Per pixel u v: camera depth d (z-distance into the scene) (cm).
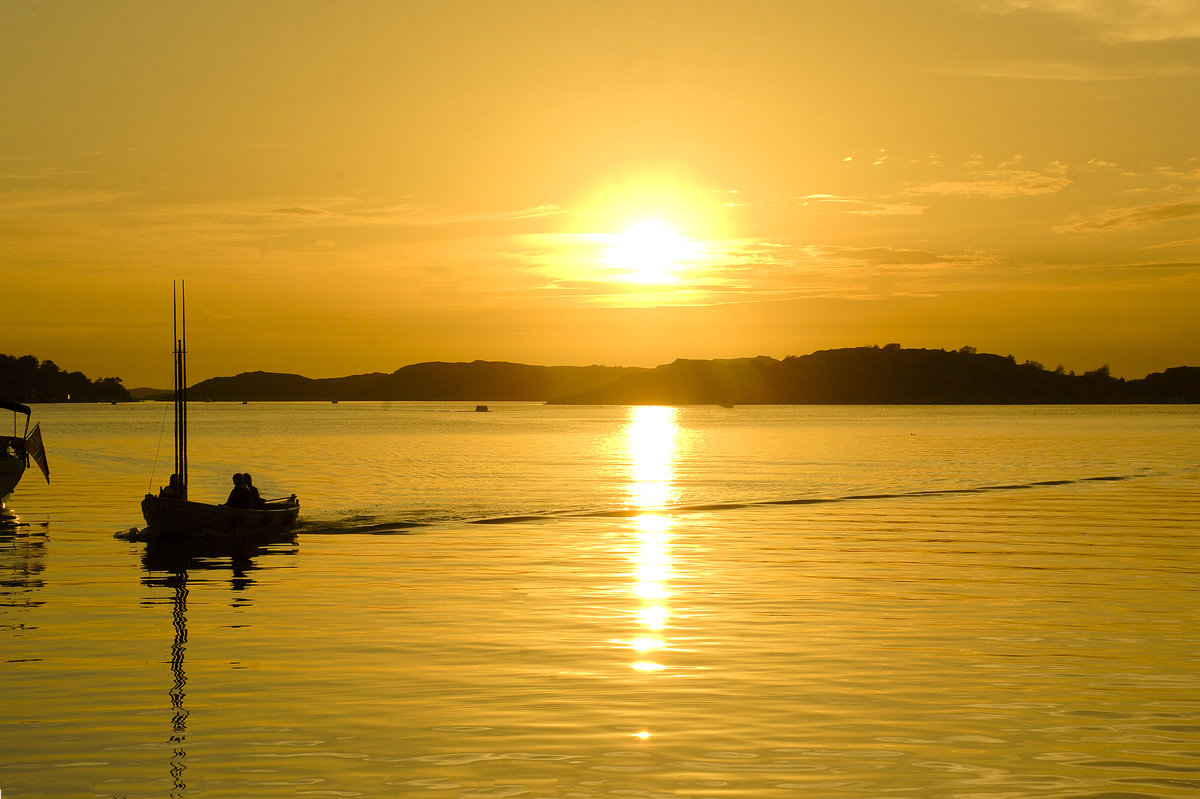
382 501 4662
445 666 1684
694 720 1406
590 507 4397
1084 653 1775
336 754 1282
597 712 1440
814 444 10412
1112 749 1302
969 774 1218
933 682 1590
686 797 1152
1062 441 10938
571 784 1187
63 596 2331
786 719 1412
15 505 4466
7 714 1440
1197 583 2473
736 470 6712
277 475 6309
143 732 1365
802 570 2678
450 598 2289
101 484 5684
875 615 2092
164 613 2127
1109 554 2961
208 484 5716
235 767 1241
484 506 4428
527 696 1515
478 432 14325
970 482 5781
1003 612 2127
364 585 2466
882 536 3394
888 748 1302
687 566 2748
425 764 1247
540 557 2931
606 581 2511
